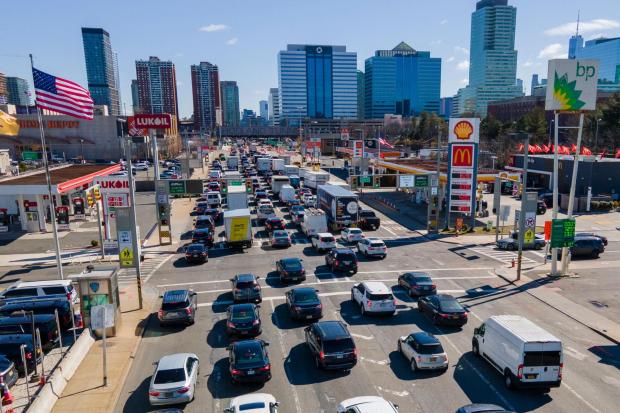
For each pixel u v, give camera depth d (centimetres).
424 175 4919
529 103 18200
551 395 1781
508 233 4922
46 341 2248
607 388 1841
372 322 2516
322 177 7575
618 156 7262
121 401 1766
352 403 1463
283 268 3195
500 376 1925
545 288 3119
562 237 3288
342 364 1914
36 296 2680
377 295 2561
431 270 3544
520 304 2827
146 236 4872
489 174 6875
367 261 3800
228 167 11481
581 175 6588
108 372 1978
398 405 1695
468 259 3888
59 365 1911
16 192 4766
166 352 2191
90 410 1689
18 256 4094
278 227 4781
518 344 1761
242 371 1797
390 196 7750
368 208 6612
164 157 13825
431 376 1922
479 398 1752
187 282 3291
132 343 2284
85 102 3262
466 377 1914
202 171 11494
